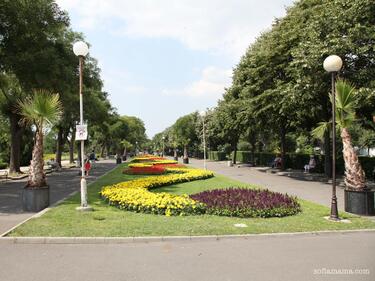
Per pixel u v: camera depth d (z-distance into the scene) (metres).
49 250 7.01
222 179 21.75
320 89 18.41
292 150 51.81
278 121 27.83
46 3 20.03
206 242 7.60
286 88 20.41
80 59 11.51
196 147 76.88
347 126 11.26
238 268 5.86
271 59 23.84
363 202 10.57
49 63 19.83
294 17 22.56
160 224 8.87
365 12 16.33
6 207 12.26
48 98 11.98
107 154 93.88
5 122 37.28
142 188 14.40
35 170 11.73
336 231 8.44
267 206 10.20
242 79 33.75
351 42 16.27
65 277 5.48
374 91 15.34
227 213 10.00
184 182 19.75
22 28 18.70
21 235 7.82
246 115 30.09
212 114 54.91
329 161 22.50
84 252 6.86
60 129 38.97
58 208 11.37
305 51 18.16
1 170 36.56
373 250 6.95
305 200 13.30
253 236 7.97
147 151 149.12
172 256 6.56
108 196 12.45
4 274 5.62
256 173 28.97
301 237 8.07
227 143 58.41
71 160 49.94
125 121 95.94
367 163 22.17
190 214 10.16
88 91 36.41
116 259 6.39
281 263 6.11
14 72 20.77
